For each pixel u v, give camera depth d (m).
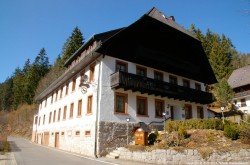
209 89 47.91
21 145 29.72
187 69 27.17
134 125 20.92
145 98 22.67
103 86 20.16
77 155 19.28
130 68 22.33
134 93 21.92
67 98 27.05
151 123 22.19
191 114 26.66
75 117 23.64
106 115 19.64
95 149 18.59
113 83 20.19
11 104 89.00
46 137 33.22
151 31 25.22
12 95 90.69
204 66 30.30
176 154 14.34
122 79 19.86
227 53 70.31
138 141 17.03
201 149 14.34
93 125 19.69
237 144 15.46
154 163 14.64
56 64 71.75
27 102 74.00
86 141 20.30
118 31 24.28
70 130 24.31
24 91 77.50
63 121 26.91
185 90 25.02
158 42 25.58
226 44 77.25
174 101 25.16
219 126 17.98
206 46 69.38
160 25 26.02
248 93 41.81
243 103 43.50
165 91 22.88
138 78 21.03
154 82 22.19
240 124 17.98
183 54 27.94
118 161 15.49
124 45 22.48
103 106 19.69
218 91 42.16
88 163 14.41
